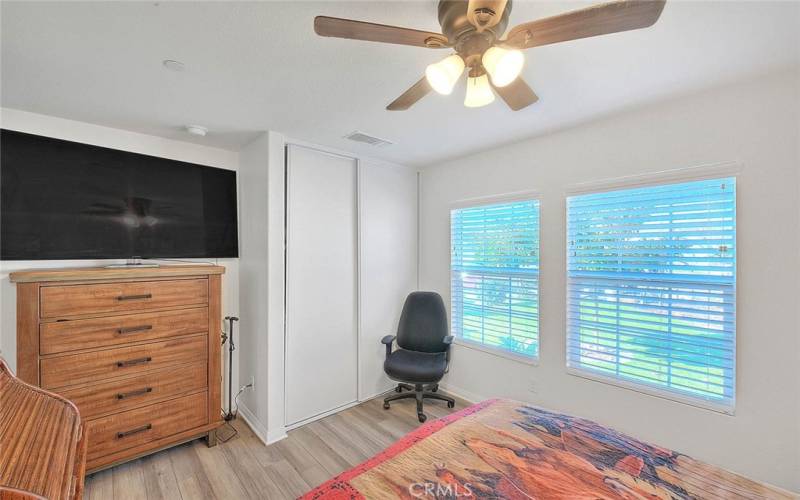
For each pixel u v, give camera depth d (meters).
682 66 1.59
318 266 2.87
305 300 2.78
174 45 1.42
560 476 1.16
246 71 1.63
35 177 2.12
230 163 2.94
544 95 1.90
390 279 3.42
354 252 3.14
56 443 0.79
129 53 1.47
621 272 2.23
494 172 2.95
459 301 3.31
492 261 3.02
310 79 1.72
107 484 1.98
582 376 2.39
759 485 1.11
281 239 2.59
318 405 2.86
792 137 1.63
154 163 2.56
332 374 2.96
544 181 2.59
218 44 1.41
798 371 1.62
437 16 1.22
